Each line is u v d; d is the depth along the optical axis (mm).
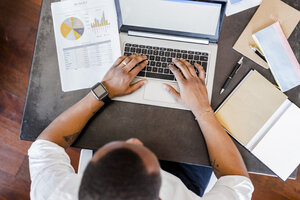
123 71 746
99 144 756
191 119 757
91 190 406
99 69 786
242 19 794
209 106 739
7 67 1403
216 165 706
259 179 1309
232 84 771
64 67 787
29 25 1411
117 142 448
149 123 762
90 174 410
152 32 787
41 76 792
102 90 730
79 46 791
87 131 761
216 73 779
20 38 1412
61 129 715
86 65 787
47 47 802
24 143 1380
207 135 717
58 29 794
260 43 758
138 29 786
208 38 777
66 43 792
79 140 758
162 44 787
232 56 783
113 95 751
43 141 691
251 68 774
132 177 396
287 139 727
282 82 750
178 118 759
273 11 787
